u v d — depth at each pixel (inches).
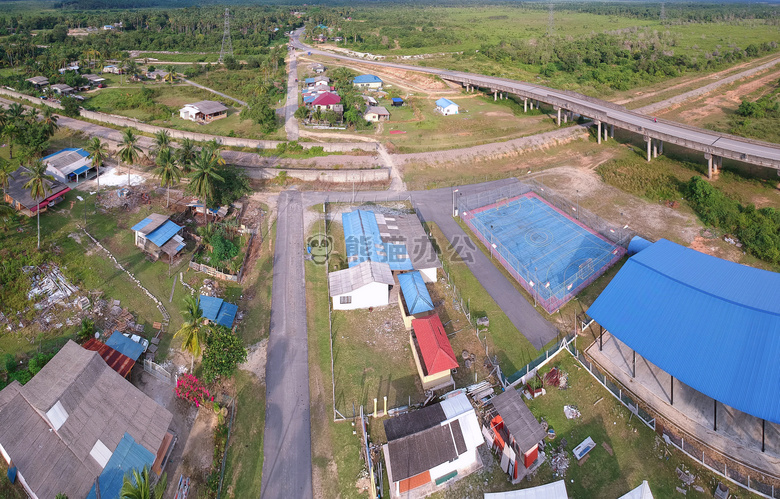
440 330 2349.9
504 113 5807.1
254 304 2711.6
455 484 1825.8
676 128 4527.6
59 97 5802.2
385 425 1855.3
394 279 2883.9
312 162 4375.0
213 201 3403.1
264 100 5300.2
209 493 1750.7
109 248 3070.9
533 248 3211.1
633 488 1807.3
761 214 3408.0
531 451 1849.2
